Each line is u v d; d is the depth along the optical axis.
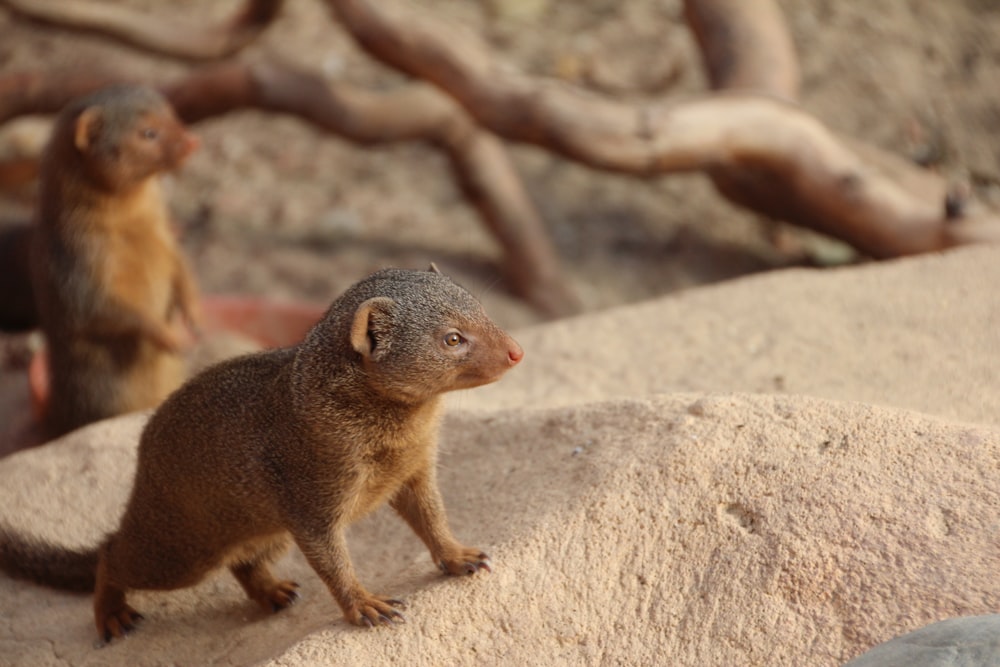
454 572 5.17
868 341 7.76
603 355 8.30
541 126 11.52
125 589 5.84
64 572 6.23
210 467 5.26
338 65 16.47
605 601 4.84
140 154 8.91
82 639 5.83
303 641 4.92
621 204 15.30
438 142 13.62
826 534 4.66
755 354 7.88
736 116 11.84
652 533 5.00
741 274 14.04
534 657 4.71
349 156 16.11
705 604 4.66
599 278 13.98
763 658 4.37
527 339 8.76
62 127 9.02
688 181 15.73
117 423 7.39
